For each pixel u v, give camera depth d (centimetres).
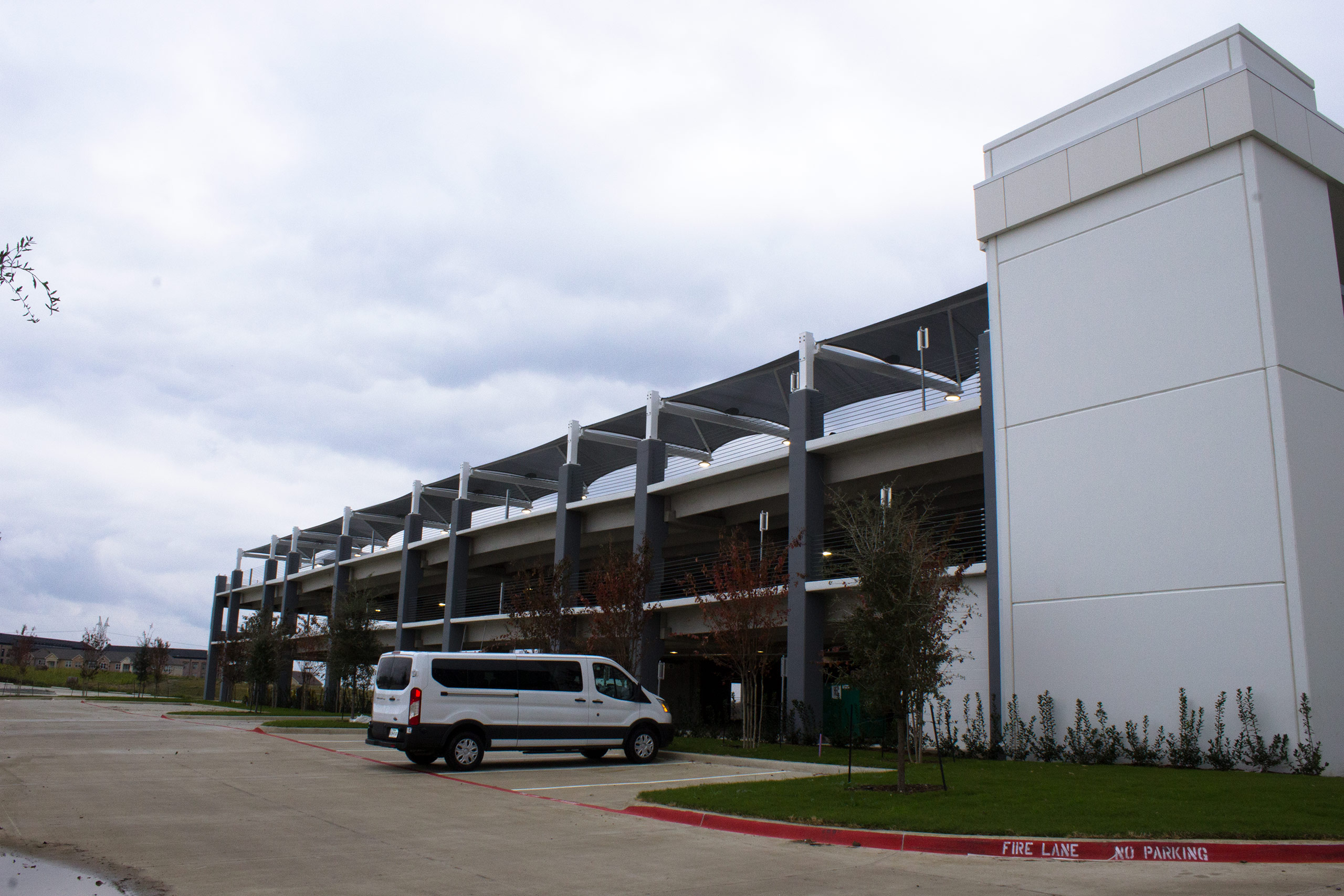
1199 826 912
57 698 5788
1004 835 905
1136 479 1842
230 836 937
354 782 1481
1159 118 1903
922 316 2519
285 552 6781
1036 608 1956
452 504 4781
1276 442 1658
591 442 3809
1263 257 1725
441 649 4856
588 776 1622
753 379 3067
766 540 3684
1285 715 1570
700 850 889
